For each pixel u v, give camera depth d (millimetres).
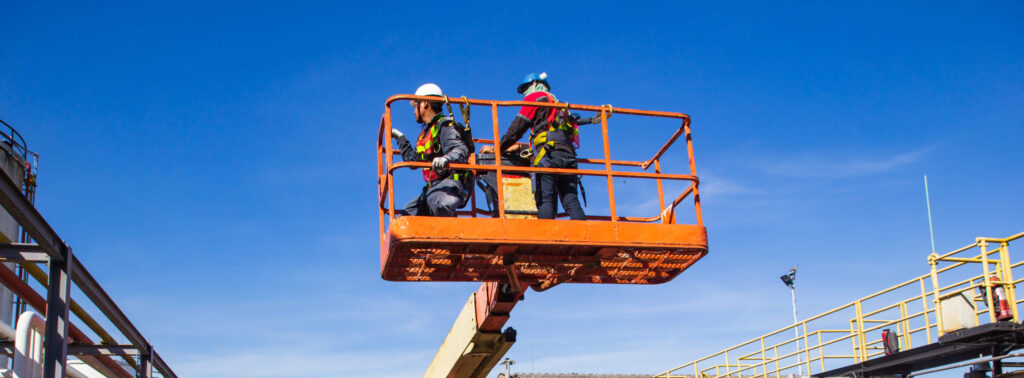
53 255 9594
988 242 10680
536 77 9148
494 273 8836
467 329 10930
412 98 8398
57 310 9523
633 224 8227
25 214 8570
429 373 12602
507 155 9445
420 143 8891
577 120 9047
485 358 11297
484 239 7785
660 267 9008
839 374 14352
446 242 7699
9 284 10625
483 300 10477
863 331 13938
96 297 11359
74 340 14031
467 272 8758
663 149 9883
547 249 8195
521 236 7871
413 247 7840
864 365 13891
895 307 13383
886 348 13242
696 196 8805
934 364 12938
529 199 8438
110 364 15852
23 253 9578
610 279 9430
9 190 8133
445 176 8422
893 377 13547
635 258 8633
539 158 8820
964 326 10648
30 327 9922
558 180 8938
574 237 7996
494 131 8383
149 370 14398
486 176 9242
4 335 12484
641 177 8609
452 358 11477
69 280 9727
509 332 10805
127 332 13305
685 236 8297
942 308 11055
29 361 9828
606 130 8672
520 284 9297
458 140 8367
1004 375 11094
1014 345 10922
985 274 10562
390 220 8289
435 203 8289
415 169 8570
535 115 9008
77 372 16875
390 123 8469
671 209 9812
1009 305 10430
